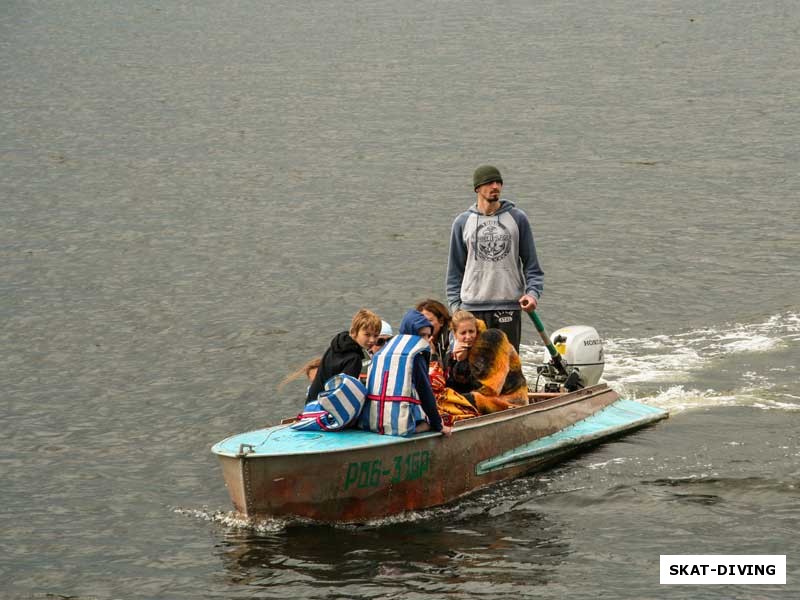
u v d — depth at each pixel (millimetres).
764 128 82938
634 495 26391
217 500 27469
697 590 22078
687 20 146625
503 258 30328
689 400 32969
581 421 30375
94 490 28328
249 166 75250
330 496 24484
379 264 50969
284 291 46875
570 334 31812
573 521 25172
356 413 25188
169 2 176000
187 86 110062
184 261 52031
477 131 85750
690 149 76562
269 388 35688
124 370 37688
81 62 124562
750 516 25078
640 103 95125
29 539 25594
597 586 22219
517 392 28594
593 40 132875
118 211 62812
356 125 89750
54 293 47094
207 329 42000
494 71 114125
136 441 31609
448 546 23969
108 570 23906
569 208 61312
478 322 28406
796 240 53125
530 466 28266
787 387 33938
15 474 29484
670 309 43281
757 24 141000
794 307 42969
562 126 86625
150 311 44375
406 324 26297
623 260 50500
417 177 70750
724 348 38156
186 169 74562
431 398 25234
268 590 22328
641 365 36500
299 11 165875
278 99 102562
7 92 106812
